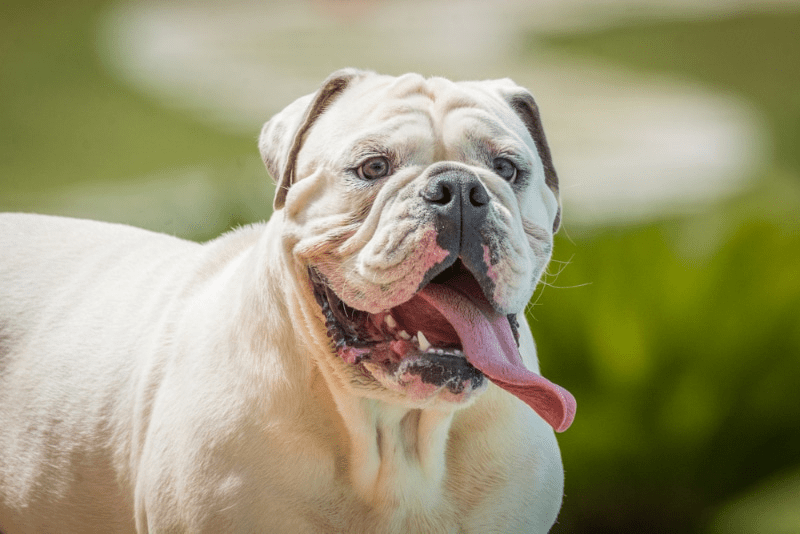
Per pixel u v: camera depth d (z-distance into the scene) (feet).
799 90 131.85
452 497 18.98
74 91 132.57
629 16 201.67
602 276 36.81
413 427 18.71
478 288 18.07
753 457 34.83
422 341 17.20
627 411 34.68
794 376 34.83
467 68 144.87
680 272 36.45
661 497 34.55
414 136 17.61
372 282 16.93
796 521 31.81
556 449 20.17
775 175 88.28
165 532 18.76
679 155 95.76
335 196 17.78
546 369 35.42
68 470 21.30
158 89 132.67
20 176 90.22
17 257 24.58
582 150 98.53
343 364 17.72
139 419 20.12
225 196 43.73
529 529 19.24
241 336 18.85
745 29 181.78
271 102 123.34
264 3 231.30
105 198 71.00
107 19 197.06
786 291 35.42
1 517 23.13
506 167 18.30
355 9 219.20
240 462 18.07
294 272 18.07
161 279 22.54
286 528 18.01
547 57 159.84
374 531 18.47
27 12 197.06
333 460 18.29
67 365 22.08
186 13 212.84
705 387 34.60
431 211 16.58
